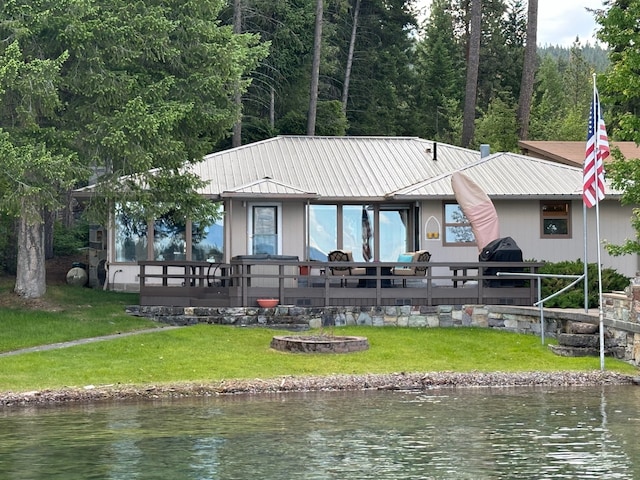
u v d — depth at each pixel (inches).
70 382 794.8
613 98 984.9
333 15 2075.5
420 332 1021.8
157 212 1122.7
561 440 603.5
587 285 978.7
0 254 1414.9
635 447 581.6
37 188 963.3
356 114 2219.5
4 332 956.6
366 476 517.7
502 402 746.2
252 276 1047.6
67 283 1347.2
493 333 1021.8
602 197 891.4
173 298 1067.9
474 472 524.1
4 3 991.6
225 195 1176.8
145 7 1066.1
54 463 548.1
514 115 1937.7
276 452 574.2
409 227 1304.1
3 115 1038.4
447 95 2458.2
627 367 881.5
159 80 1111.6
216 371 845.8
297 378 829.2
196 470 531.8
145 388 783.1
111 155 1063.0
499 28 2647.6
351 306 1053.8
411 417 682.8
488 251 1086.4
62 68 1066.1
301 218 1259.8
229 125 1139.3
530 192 1233.4
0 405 732.7
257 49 1211.9
